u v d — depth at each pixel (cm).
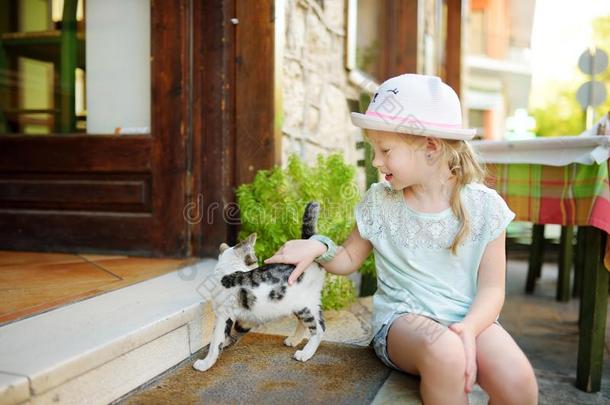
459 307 147
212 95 248
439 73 635
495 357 129
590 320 209
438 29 620
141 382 142
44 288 191
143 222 257
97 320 149
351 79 398
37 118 283
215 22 246
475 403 165
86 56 274
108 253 262
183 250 252
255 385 141
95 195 262
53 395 114
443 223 150
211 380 145
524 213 221
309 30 316
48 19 277
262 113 246
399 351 140
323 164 238
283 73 270
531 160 215
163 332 151
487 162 229
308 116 319
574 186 204
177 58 248
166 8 248
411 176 148
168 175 252
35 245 271
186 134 249
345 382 143
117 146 258
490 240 147
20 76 283
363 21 460
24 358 119
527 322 313
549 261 518
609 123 221
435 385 125
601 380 224
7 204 276
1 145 273
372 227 162
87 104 276
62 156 266
